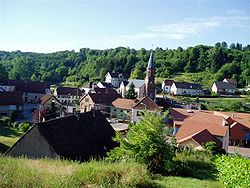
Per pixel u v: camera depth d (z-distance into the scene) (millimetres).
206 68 181750
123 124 71688
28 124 57719
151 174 19109
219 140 45219
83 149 28781
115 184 12695
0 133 52781
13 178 10688
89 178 13102
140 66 171625
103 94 84812
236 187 17781
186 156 28922
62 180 11141
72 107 88625
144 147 21516
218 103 105750
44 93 105312
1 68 127500
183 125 47938
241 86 160250
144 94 88750
